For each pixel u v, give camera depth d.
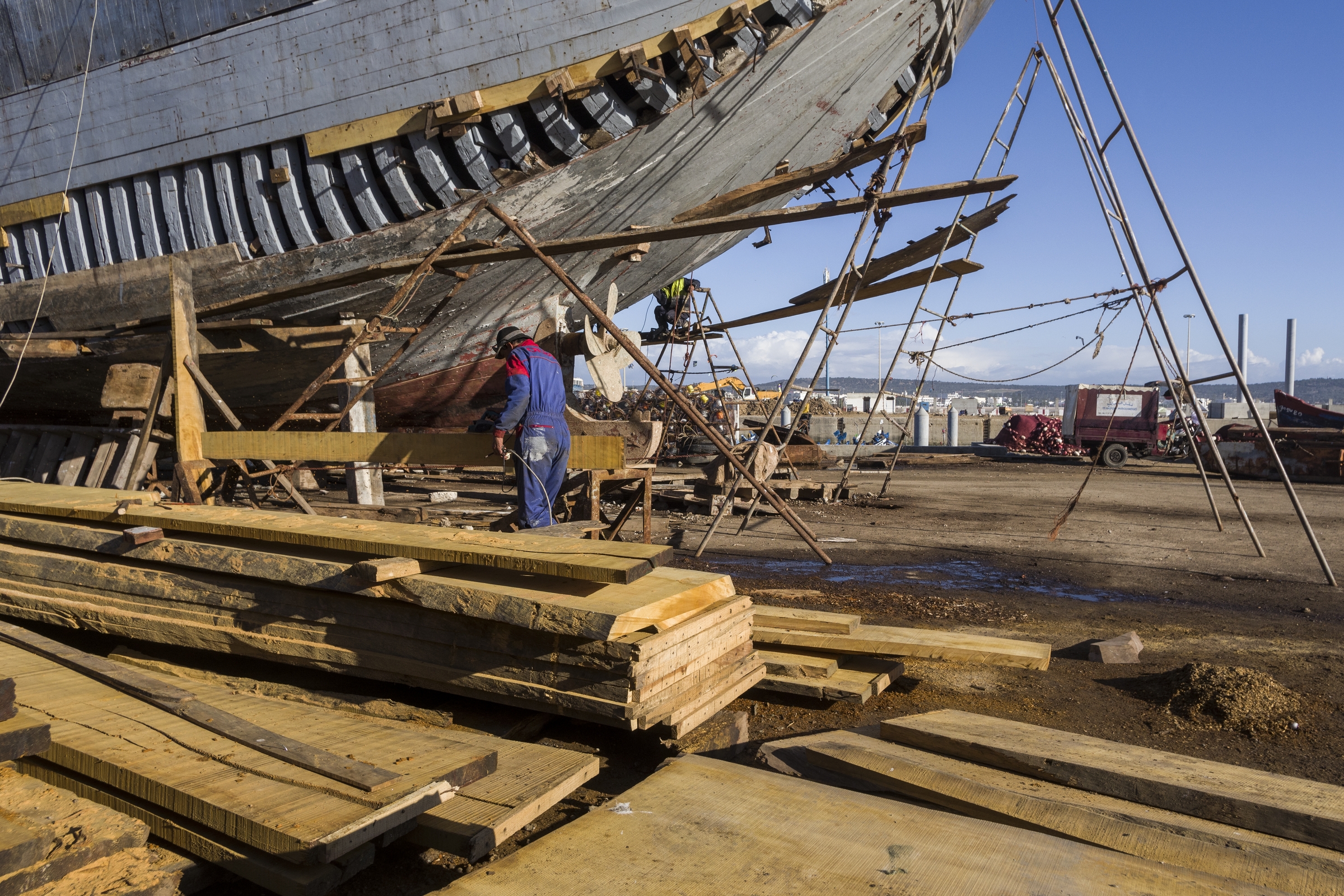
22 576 4.32
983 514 12.27
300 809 2.11
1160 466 24.28
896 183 7.77
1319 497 15.21
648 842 2.16
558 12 8.15
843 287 11.66
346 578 3.24
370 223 8.90
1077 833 2.34
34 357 9.23
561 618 2.84
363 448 6.15
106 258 9.66
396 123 8.52
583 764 2.67
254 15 8.72
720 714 3.48
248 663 3.81
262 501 10.43
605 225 9.41
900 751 2.94
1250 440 19.83
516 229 6.84
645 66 8.05
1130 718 3.84
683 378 18.97
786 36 8.37
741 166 9.45
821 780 2.91
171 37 8.98
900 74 9.45
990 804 2.53
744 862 2.06
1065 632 5.48
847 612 5.93
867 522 11.17
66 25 9.30
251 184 8.99
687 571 3.66
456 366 10.77
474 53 8.34
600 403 25.34
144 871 1.86
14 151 9.76
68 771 2.50
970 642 4.20
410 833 2.29
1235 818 2.34
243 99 8.83
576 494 7.80
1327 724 3.72
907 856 2.08
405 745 2.66
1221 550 8.99
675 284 17.11
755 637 4.29
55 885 1.76
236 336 9.04
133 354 10.06
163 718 2.75
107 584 4.02
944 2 8.82
